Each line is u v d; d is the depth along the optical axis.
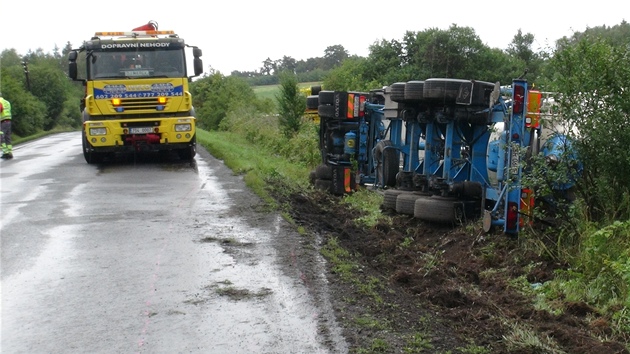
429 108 11.07
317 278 6.92
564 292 6.64
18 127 47.38
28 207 11.26
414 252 9.07
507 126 8.84
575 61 8.08
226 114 47.88
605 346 5.24
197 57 17.88
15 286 6.82
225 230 9.23
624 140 7.73
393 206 11.79
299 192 14.03
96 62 17.23
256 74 90.88
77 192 12.91
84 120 17.88
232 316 5.84
